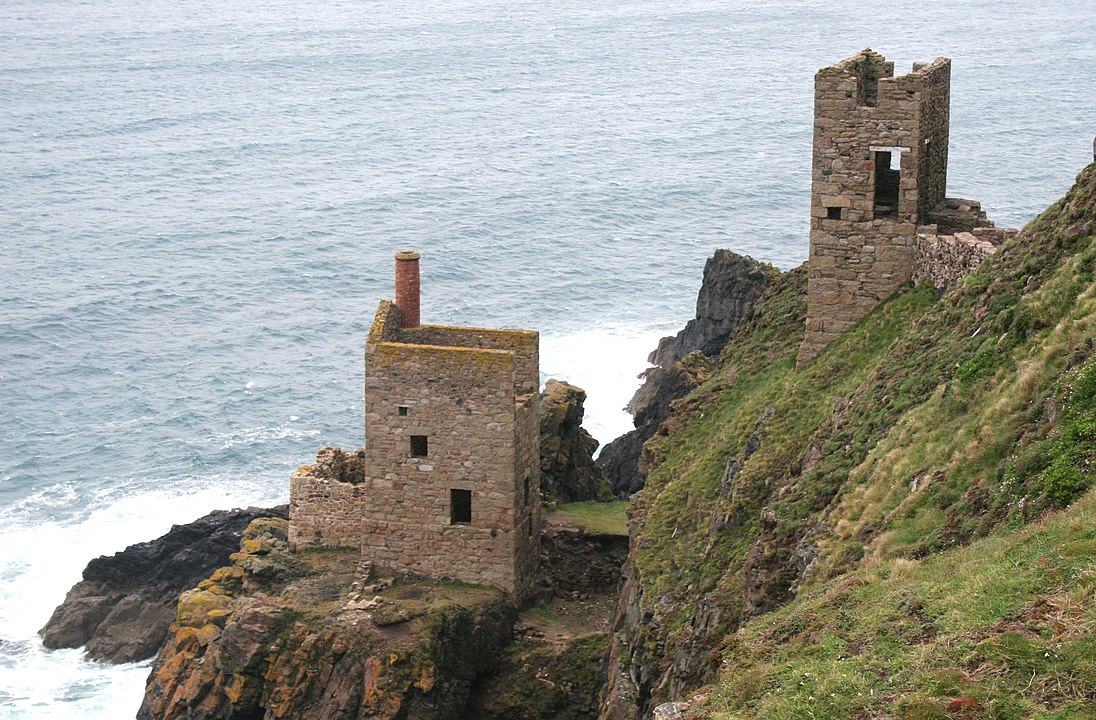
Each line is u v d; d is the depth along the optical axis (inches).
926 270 2445.9
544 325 6102.4
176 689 2871.6
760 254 7362.2
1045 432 1552.7
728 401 2812.5
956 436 1704.0
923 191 2519.7
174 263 7381.9
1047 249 1956.2
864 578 1542.8
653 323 6067.9
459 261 7224.4
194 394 5497.1
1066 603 1250.0
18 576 4052.7
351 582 2928.2
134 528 4389.8
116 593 3735.2
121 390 5556.1
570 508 3312.0
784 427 2330.2
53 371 5762.8
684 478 2554.1
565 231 7839.6
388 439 2906.0
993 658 1219.2
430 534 2923.2
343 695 2723.9
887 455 1823.3
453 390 2844.5
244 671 2795.3
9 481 4707.2
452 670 2748.5
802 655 1438.2
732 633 1868.8
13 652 3612.2
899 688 1261.1
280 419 5260.8
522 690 2780.5
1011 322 1836.9
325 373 5753.0
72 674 3513.8
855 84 2450.8
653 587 2309.3
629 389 5182.1
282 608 2837.1
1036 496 1475.1
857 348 2418.8
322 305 6678.2
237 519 3823.8
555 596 3026.6
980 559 1418.6
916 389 1964.8
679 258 7214.6
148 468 4820.4
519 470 2891.2
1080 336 1636.3
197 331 6274.6
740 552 2117.4
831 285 2546.8
